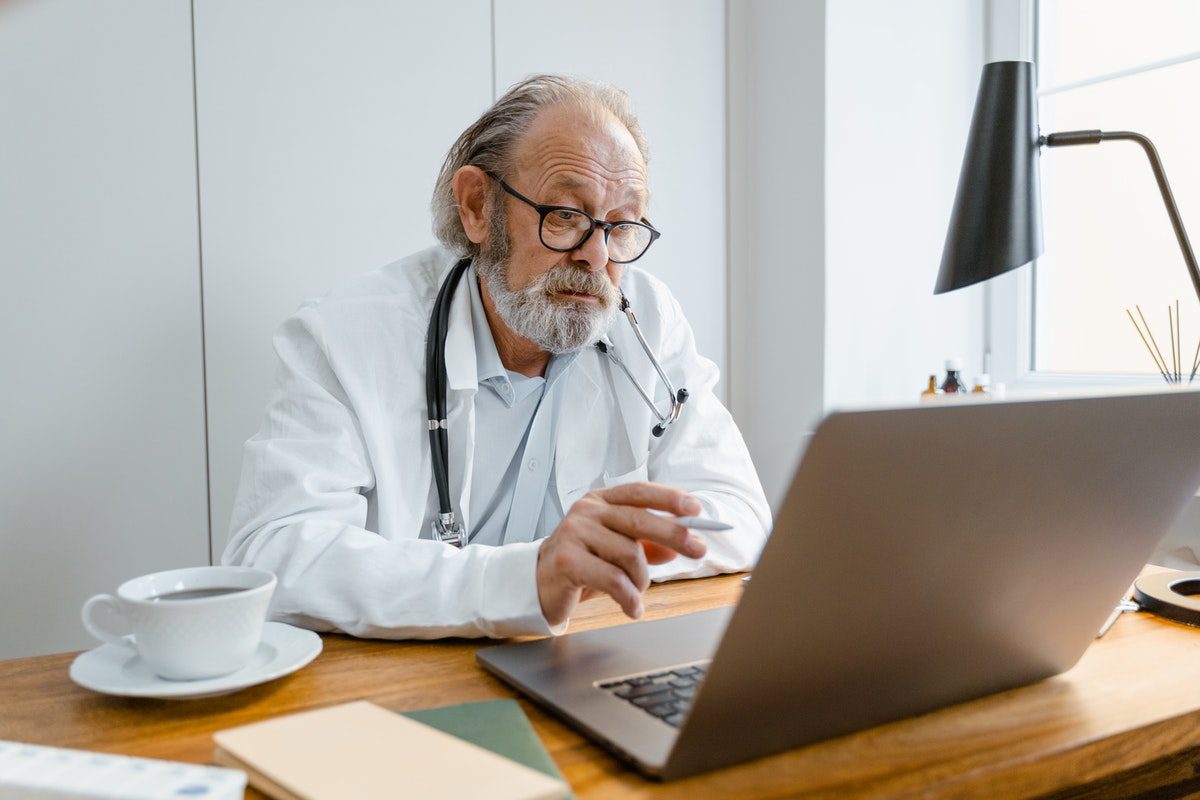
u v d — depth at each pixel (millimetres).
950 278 1289
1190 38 1763
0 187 1461
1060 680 676
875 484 484
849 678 547
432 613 800
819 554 484
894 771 521
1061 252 2016
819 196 1974
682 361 1375
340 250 1728
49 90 1485
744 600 472
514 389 1274
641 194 1188
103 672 690
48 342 1507
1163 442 597
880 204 2043
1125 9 1872
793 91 2027
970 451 509
